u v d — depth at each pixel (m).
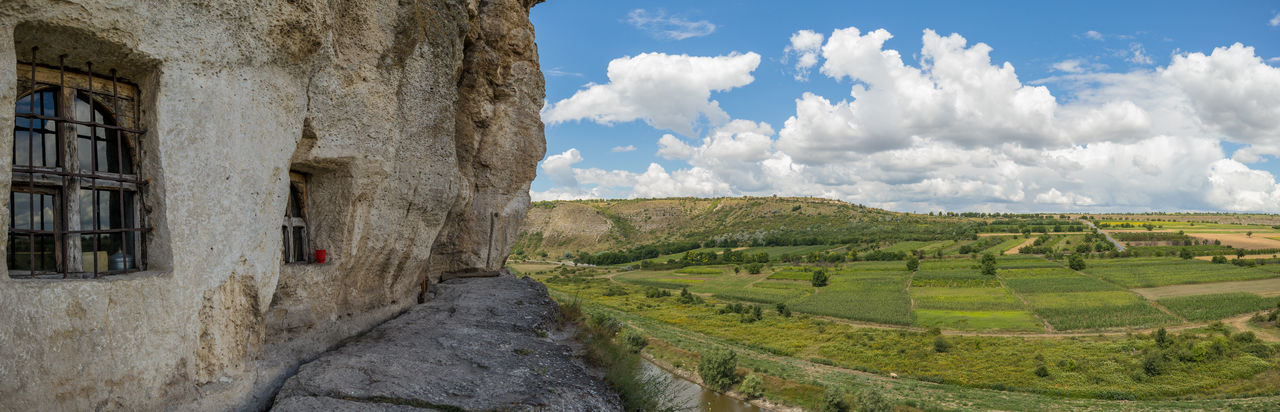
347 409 5.70
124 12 4.61
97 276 4.90
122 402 4.85
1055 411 43.16
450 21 10.48
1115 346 62.19
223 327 5.90
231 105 5.66
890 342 66.06
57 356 4.41
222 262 5.73
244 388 6.15
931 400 45.22
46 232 4.65
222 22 5.36
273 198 6.37
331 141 7.58
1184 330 70.81
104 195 5.32
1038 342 66.12
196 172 5.38
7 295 4.14
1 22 4.04
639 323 71.06
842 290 108.69
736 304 94.12
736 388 45.56
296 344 7.61
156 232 5.29
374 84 8.16
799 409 41.84
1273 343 59.00
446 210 11.48
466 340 8.78
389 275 10.23
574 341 10.99
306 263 8.16
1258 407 42.66
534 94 17.27
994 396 47.22
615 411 7.23
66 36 4.51
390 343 8.22
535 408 6.40
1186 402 45.31
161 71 5.02
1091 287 103.94
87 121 5.18
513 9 15.52
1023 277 116.25
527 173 17.66
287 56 6.18
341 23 7.37
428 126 10.00
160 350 5.16
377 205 9.00
